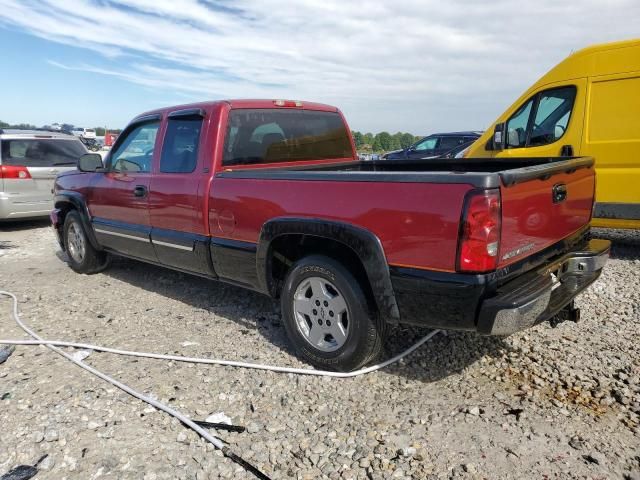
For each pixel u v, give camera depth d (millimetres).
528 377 3434
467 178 2717
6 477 2566
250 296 5250
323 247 3568
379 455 2689
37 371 3701
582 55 6625
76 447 2797
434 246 2816
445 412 3059
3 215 9211
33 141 9578
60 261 7180
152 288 5676
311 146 5074
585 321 4328
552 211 3289
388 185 3000
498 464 2598
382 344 3406
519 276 3008
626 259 6320
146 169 4961
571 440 2764
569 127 6711
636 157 6262
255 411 3123
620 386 3268
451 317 2863
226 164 4270
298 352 3742
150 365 3764
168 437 2887
